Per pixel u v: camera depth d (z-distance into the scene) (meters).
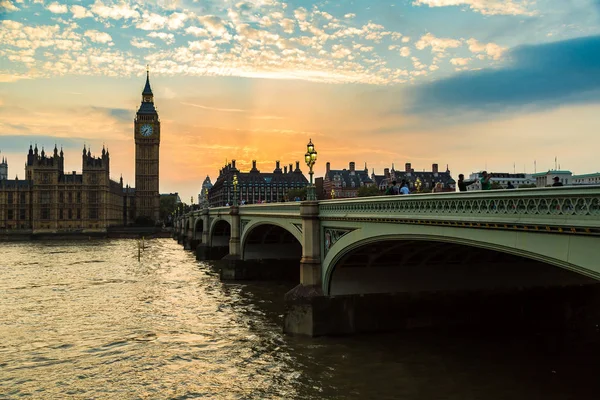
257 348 29.50
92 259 87.56
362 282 31.53
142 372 26.28
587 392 22.16
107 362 27.91
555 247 15.34
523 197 16.19
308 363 26.47
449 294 32.12
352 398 22.08
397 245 27.41
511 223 16.66
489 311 32.41
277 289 51.91
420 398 21.91
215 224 82.00
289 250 60.53
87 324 36.47
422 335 30.55
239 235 61.00
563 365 25.45
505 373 24.47
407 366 25.61
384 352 27.72
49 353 29.62
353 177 181.88
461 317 32.31
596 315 33.09
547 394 22.03
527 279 32.84
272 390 23.27
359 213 27.28
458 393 22.31
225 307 42.22
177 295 48.25
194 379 25.06
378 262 31.70
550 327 32.22
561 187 14.74
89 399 22.98
